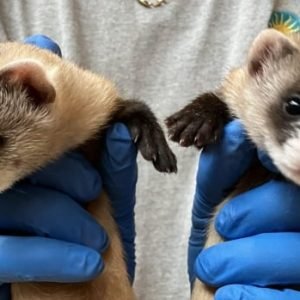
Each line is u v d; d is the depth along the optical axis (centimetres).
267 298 19
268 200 20
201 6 26
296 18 26
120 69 26
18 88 20
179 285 25
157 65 26
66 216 20
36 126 20
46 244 19
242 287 20
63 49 25
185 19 26
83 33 25
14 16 25
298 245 20
